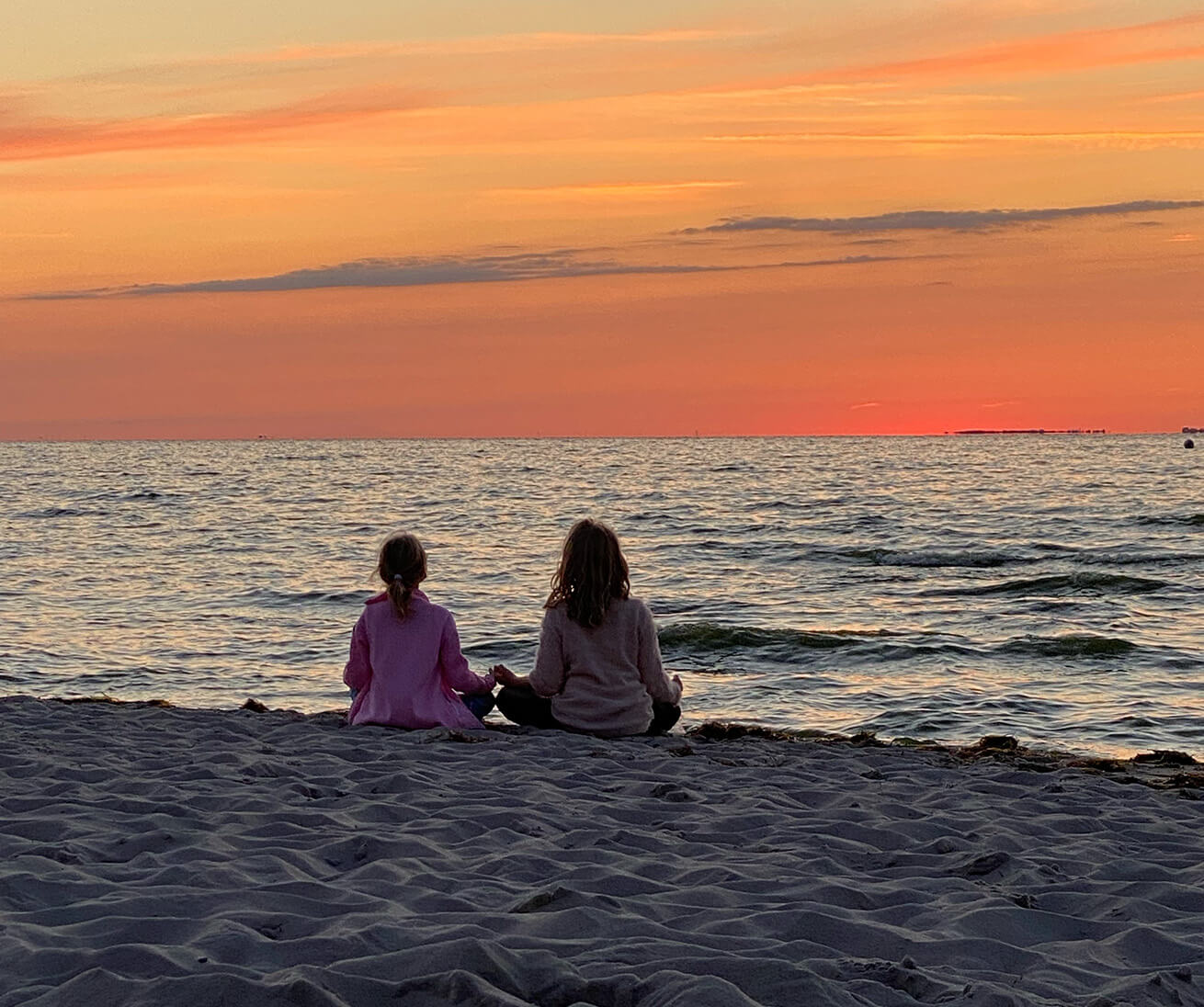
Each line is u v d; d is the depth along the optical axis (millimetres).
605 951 3516
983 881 4703
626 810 5836
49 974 3299
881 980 3389
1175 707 13664
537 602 24203
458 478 95938
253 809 5586
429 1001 3037
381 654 8820
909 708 13695
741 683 15477
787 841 5285
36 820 5145
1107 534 39688
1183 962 3779
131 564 32469
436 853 4805
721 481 86312
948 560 32250
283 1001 3006
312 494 72062
